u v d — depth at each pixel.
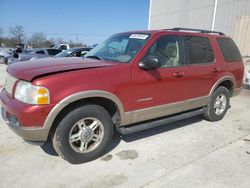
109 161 3.50
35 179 3.04
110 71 3.37
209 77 4.80
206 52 4.80
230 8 14.18
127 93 3.54
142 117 3.86
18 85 3.10
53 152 3.69
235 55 5.51
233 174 3.26
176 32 4.29
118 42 4.22
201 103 4.83
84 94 3.10
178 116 4.48
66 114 3.17
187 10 17.44
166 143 4.14
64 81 3.02
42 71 3.07
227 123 5.27
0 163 3.35
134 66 3.59
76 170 3.26
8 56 21.36
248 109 6.48
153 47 3.87
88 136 3.39
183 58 4.32
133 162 3.49
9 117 3.15
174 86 4.14
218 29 15.02
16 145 3.88
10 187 2.87
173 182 3.05
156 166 3.40
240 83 5.70
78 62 3.57
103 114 3.45
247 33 13.23
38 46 57.97
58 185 2.94
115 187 2.93
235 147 4.07
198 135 4.54
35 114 2.90
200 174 3.23
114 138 4.26
